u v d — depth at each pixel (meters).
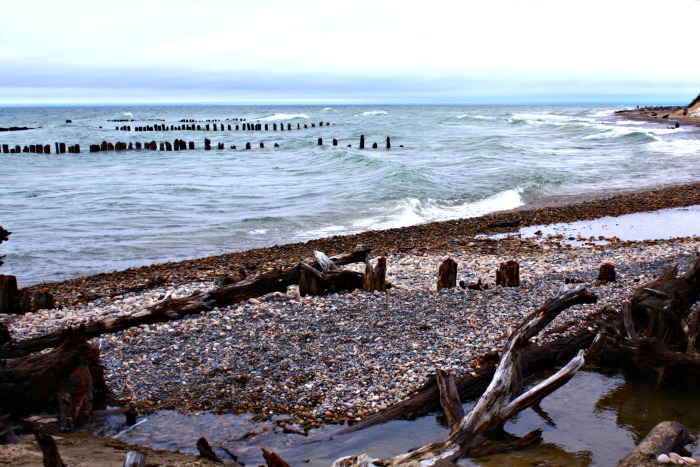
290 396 8.21
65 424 7.54
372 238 20.98
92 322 10.64
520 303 11.90
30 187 34.25
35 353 9.22
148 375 8.93
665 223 23.22
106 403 8.18
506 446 7.01
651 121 98.44
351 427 7.44
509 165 41.19
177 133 86.19
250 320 11.10
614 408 8.11
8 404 7.56
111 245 20.97
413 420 7.70
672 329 9.20
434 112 180.25
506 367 7.88
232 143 69.81
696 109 110.00
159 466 6.26
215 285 13.02
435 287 13.77
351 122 111.69
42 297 13.27
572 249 18.59
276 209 27.53
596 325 9.99
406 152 53.28
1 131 97.25
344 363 9.07
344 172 39.53
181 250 20.45
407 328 10.43
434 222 24.36
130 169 44.22
